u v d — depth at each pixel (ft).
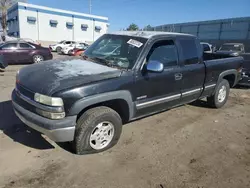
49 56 45.85
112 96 10.53
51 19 124.98
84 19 139.64
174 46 13.89
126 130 13.96
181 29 138.72
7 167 9.61
